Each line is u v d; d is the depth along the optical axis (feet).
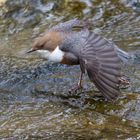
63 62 35.09
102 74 29.01
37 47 36.17
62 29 36.22
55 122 33.24
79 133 31.71
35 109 35.29
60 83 38.34
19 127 32.96
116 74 28.66
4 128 32.99
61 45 34.65
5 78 39.93
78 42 33.32
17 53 46.52
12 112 35.17
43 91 37.58
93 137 31.19
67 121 33.24
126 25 50.52
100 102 35.12
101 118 33.32
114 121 32.94
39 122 33.40
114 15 52.90
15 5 56.65
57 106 35.35
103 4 54.85
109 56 29.22
